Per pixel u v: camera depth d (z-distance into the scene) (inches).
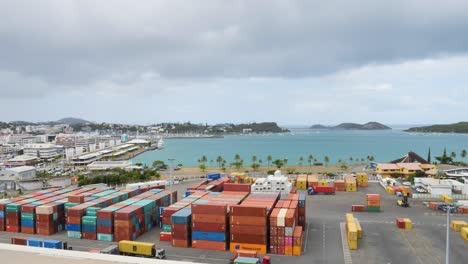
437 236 3129.9
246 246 2763.3
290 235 2691.9
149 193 4101.9
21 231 3363.7
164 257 2637.8
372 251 2753.4
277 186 3956.7
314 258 2610.7
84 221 3147.1
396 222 3531.0
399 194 5068.9
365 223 3577.8
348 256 2645.2
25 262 976.9
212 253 2736.2
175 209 3206.2
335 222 3641.7
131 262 970.1
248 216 2753.4
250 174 7864.2
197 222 2861.7
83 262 976.3
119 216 3043.8
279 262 2534.5
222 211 2802.7
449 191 4997.5
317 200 4815.5
